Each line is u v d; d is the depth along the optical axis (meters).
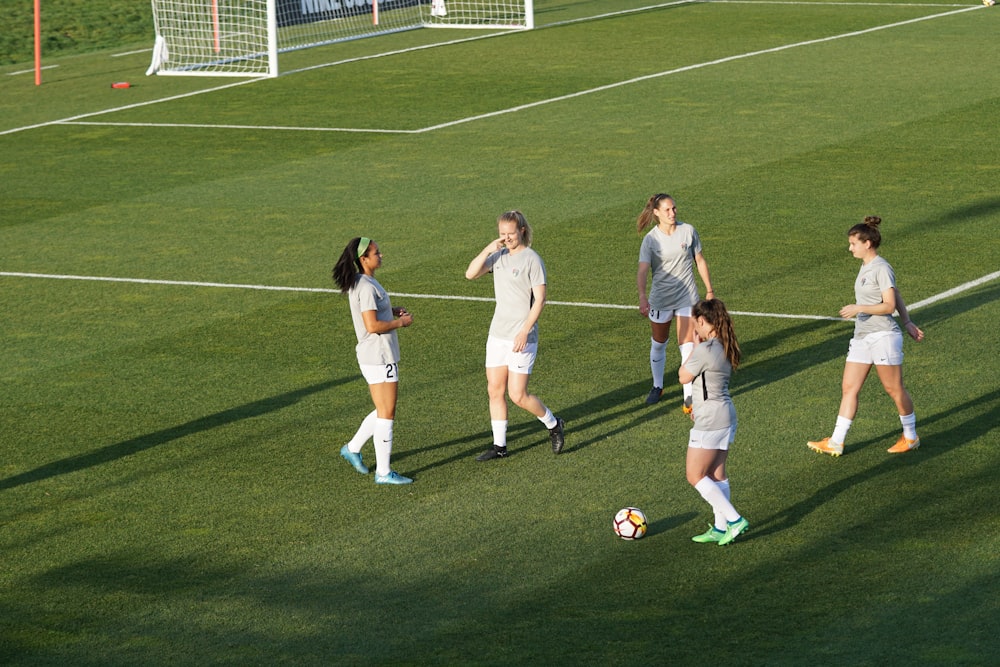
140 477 23.25
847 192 42.66
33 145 55.47
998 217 39.06
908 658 16.28
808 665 16.23
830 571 18.77
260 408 26.50
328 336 30.98
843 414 22.84
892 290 22.20
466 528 20.78
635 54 71.81
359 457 23.11
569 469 23.05
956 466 22.30
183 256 38.44
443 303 33.34
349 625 17.84
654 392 26.33
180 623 18.08
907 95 57.94
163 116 60.53
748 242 37.66
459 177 46.94
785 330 30.33
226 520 21.38
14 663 17.11
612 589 18.53
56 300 34.56
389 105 60.69
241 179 47.91
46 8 97.31
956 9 85.25
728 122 54.12
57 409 26.73
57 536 20.98
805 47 72.00
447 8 93.75
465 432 25.00
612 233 39.12
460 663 16.70
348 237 39.94
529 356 23.11
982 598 17.70
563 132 53.56
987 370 26.97
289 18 86.56
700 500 21.53
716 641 16.95
